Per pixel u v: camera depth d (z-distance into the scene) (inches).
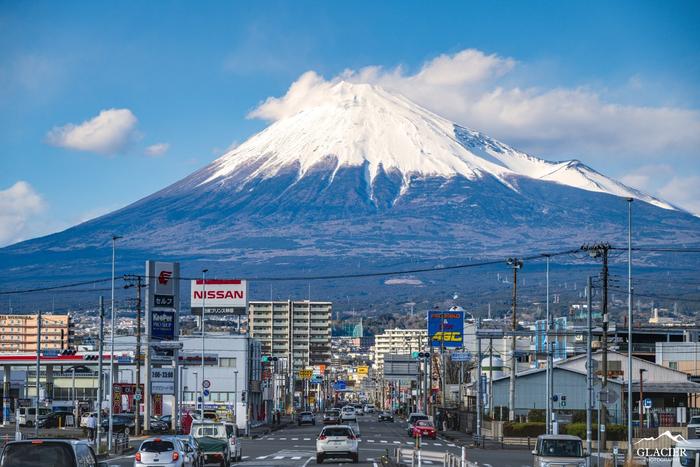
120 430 4803.2
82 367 7249.0
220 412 5226.4
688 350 6092.5
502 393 5639.8
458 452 3946.9
